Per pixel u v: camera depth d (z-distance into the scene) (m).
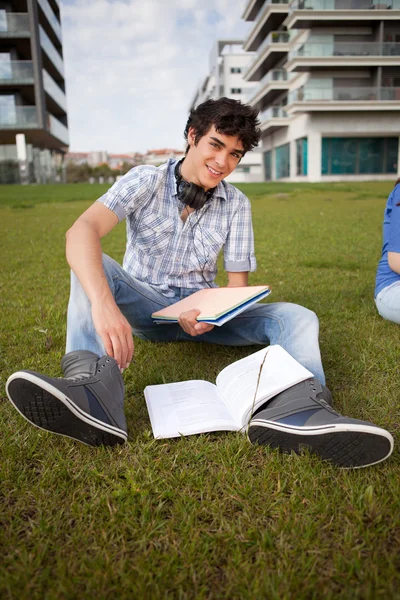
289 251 5.31
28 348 2.30
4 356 2.19
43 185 22.83
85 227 1.60
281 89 31.58
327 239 6.23
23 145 25.38
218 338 2.08
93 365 1.42
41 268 4.50
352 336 2.41
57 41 32.72
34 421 1.29
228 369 1.64
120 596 0.92
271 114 30.67
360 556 1.01
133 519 1.13
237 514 1.15
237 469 1.30
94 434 1.33
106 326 1.41
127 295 1.88
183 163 1.84
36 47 24.31
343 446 1.24
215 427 1.44
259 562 1.00
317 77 26.92
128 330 1.44
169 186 1.87
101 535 1.07
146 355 2.16
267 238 6.41
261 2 33.31
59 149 35.09
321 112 27.17
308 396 1.34
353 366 2.01
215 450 1.40
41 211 11.62
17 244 6.13
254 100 35.12
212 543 1.05
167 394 1.63
